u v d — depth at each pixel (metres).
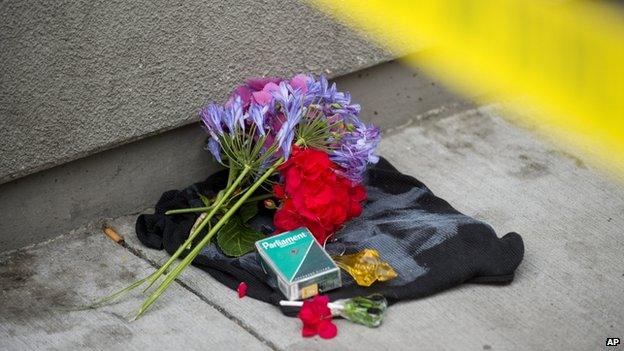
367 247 3.92
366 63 4.67
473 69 5.13
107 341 3.56
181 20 4.04
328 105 3.99
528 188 4.51
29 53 3.76
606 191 4.50
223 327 3.63
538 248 4.07
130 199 4.30
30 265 3.98
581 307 3.73
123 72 3.99
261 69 4.35
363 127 4.03
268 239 3.81
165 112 4.16
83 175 4.12
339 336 3.56
